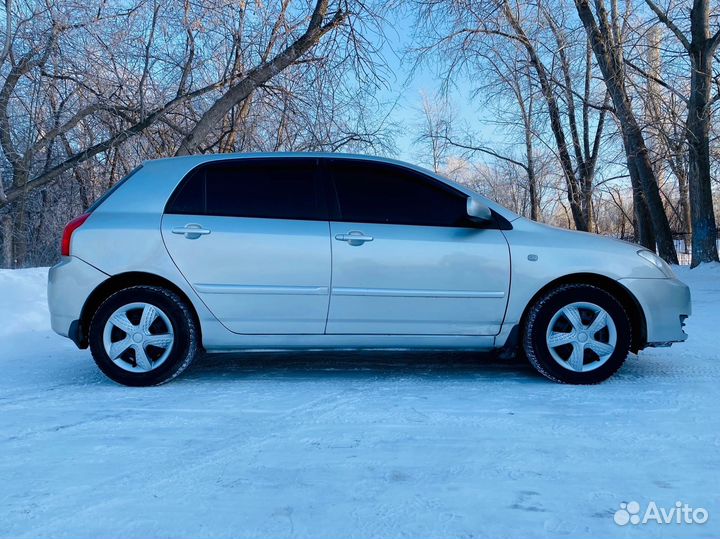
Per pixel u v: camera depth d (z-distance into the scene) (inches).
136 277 165.9
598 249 167.6
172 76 552.4
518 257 165.6
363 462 108.3
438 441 119.0
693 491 96.2
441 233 166.9
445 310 165.5
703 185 633.0
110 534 83.0
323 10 534.3
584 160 894.4
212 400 149.7
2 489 97.1
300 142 584.7
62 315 163.9
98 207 169.0
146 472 104.0
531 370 184.4
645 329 167.2
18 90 517.3
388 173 171.9
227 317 164.2
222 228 164.1
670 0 633.6
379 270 163.6
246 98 580.4
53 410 141.5
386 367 189.8
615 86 616.1
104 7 494.9
